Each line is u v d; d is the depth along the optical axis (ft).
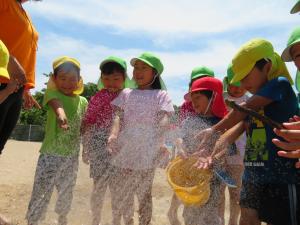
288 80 9.44
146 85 12.53
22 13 12.87
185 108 11.93
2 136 13.10
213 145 9.62
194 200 8.92
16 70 11.64
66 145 12.01
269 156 9.21
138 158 10.34
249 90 9.82
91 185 10.49
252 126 9.70
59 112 12.59
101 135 11.66
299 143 6.89
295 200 8.83
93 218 9.63
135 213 9.73
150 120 11.25
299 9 10.34
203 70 14.52
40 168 11.78
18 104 12.91
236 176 10.29
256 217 9.46
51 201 10.71
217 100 11.15
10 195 15.90
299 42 8.83
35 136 82.12
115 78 13.00
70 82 13.47
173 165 9.36
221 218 9.21
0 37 12.31
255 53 9.45
